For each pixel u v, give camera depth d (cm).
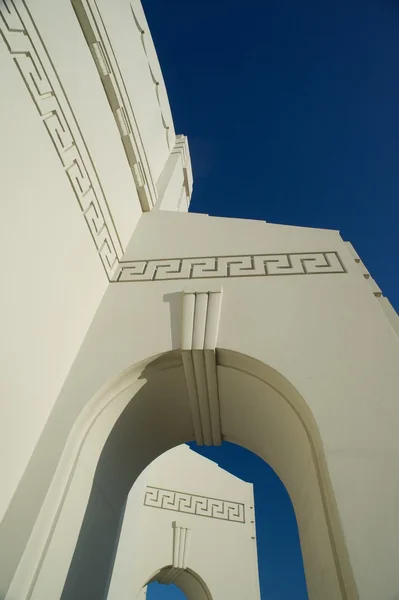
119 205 464
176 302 391
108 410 340
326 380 304
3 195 256
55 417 304
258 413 379
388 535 219
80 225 369
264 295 388
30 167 288
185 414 423
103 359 346
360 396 291
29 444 278
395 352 321
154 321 375
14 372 263
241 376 353
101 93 423
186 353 344
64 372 330
